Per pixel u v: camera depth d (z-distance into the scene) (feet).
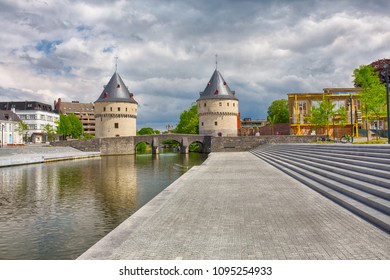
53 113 477.77
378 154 61.00
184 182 73.82
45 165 176.76
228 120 323.37
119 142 293.84
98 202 77.82
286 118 404.57
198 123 364.99
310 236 32.65
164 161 208.64
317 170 72.49
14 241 48.88
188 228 36.50
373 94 164.96
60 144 282.15
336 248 29.09
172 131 435.94
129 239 32.83
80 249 45.34
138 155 285.23
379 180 46.34
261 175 85.92
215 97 320.29
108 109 320.09
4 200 80.48
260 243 31.04
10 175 130.31
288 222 38.11
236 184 69.77
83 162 201.26
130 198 82.69
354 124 258.78
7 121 337.72
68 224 58.34
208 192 59.98
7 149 206.39
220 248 29.91
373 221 36.58
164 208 46.73
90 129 578.25
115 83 327.26
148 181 114.11
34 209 70.49
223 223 38.34
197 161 207.41
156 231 35.45
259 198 53.16
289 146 155.43
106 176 128.36
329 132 267.59
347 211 42.29
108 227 56.44
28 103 438.40
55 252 44.14
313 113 240.53
